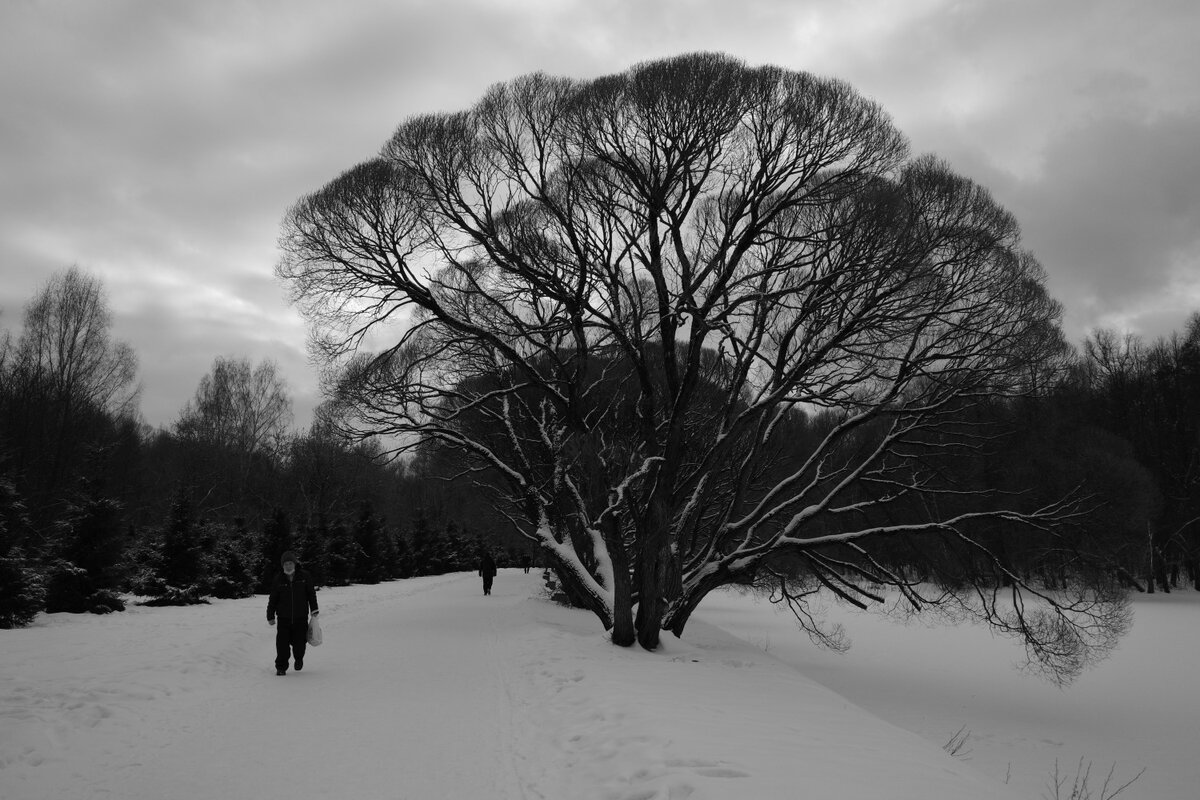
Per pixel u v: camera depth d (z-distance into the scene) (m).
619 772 6.17
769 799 5.20
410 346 19.78
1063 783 12.78
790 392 17.28
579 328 17.31
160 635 16.05
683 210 15.48
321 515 45.00
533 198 16.09
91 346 39.38
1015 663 24.30
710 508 21.83
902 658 25.20
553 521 20.30
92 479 22.62
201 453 58.34
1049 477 31.80
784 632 31.22
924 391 16.77
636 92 14.81
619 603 15.13
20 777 6.25
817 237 15.48
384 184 16.41
